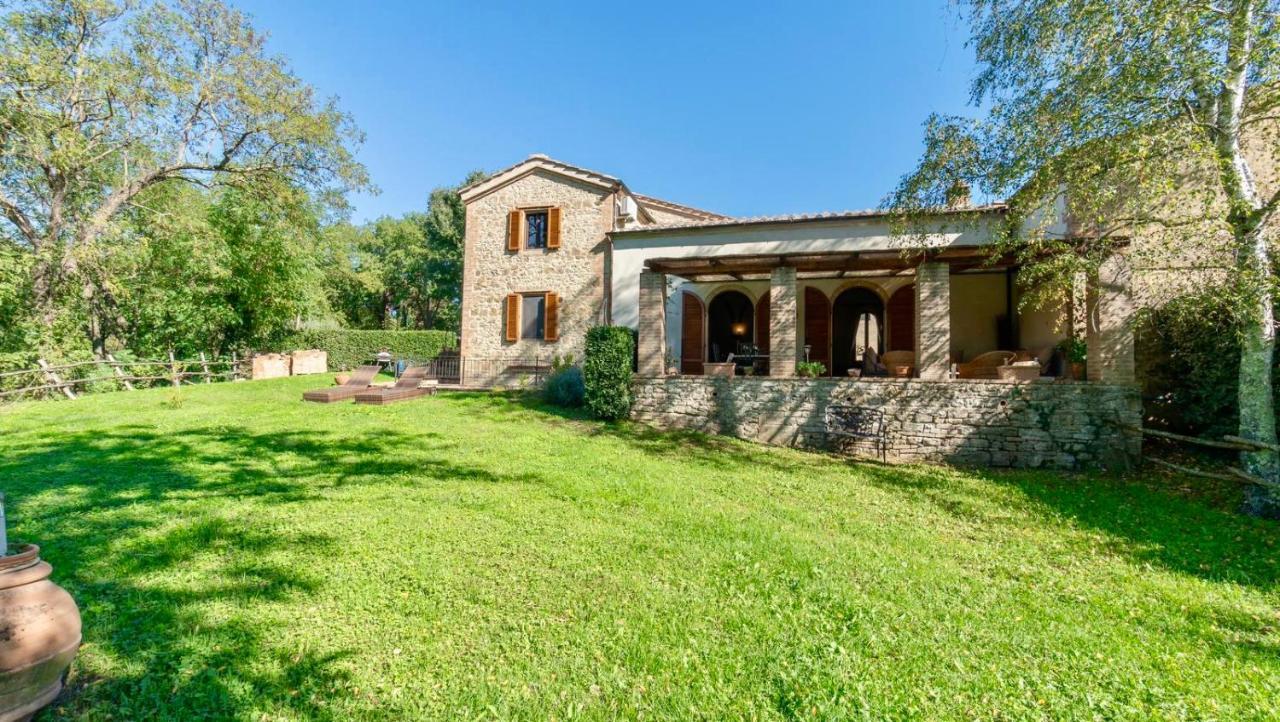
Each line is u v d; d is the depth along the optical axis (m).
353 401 13.11
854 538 5.32
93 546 4.25
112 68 14.99
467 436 9.55
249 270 20.34
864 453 9.79
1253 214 6.24
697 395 11.12
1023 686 2.95
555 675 2.92
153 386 17.05
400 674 2.87
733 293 17.38
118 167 18.50
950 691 2.88
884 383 9.83
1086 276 8.70
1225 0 5.96
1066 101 6.82
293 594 3.67
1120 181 6.73
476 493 6.23
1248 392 6.54
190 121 17.34
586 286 16.33
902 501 6.79
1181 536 5.54
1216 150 6.07
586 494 6.38
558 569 4.26
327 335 24.70
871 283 15.05
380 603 3.60
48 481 5.98
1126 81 6.11
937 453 9.43
